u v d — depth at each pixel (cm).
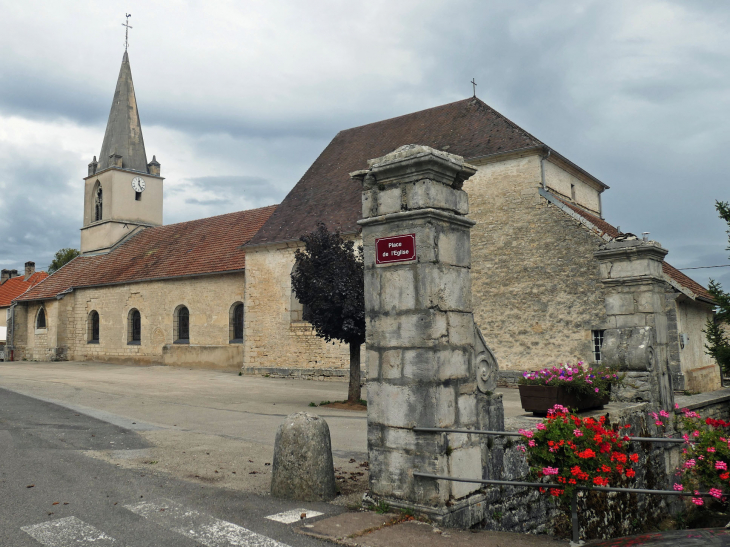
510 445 582
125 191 3341
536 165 1748
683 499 948
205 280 2438
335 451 789
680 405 1009
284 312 2103
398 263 514
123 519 482
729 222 1288
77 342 3053
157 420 1033
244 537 442
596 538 712
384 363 520
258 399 1432
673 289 1554
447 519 478
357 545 424
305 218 2150
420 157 496
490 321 1780
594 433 474
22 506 512
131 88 3531
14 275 5100
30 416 1008
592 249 1638
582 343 1625
